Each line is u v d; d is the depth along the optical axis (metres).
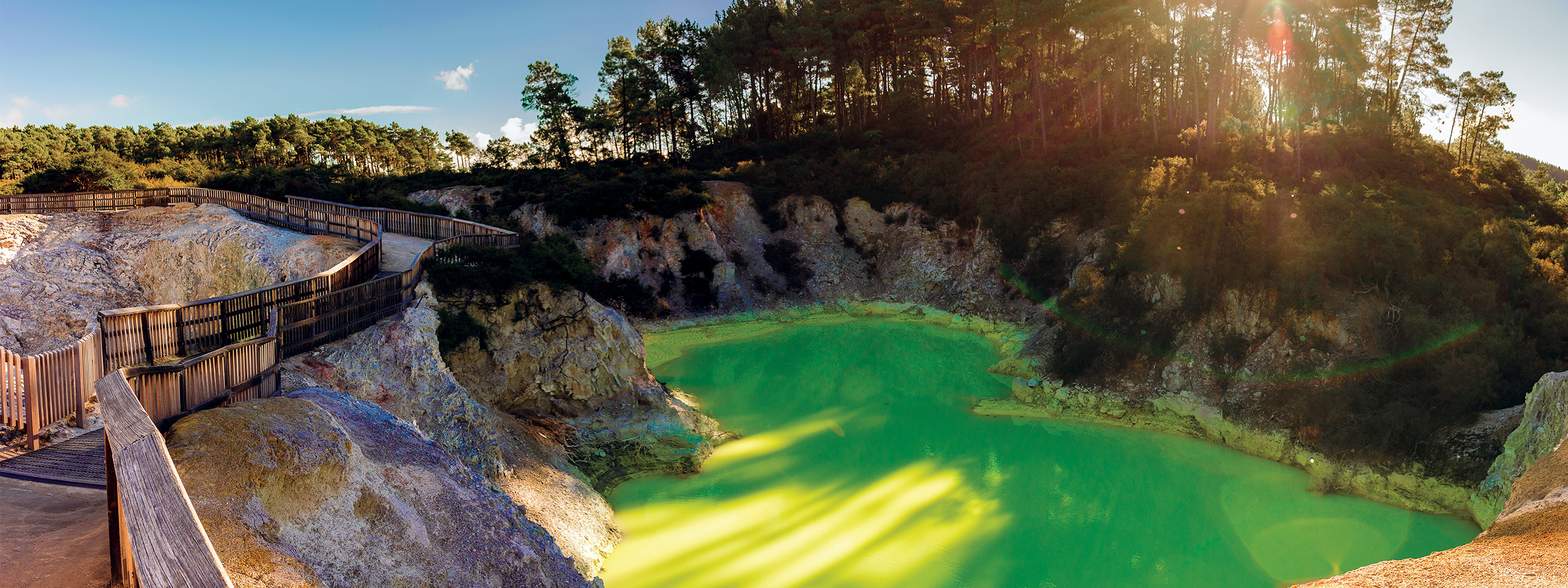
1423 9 55.22
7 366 9.54
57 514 7.72
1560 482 16.44
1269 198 36.25
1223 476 26.06
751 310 54.06
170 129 105.94
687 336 48.28
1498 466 22.12
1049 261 48.62
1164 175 46.12
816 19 73.38
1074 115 64.69
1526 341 27.69
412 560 11.10
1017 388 35.62
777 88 81.12
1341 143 47.09
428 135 131.62
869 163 63.88
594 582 17.91
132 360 13.18
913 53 74.50
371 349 19.67
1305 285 30.52
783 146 72.81
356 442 12.91
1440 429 24.70
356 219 31.38
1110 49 57.19
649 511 22.77
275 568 7.25
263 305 16.78
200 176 53.12
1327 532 21.91
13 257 29.30
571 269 29.66
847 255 59.62
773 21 79.06
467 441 20.34
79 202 35.97
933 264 56.25
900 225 59.38
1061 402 34.00
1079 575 19.45
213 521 7.59
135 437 5.80
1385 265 30.25
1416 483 23.98
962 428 31.11
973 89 75.06
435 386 20.53
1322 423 27.06
